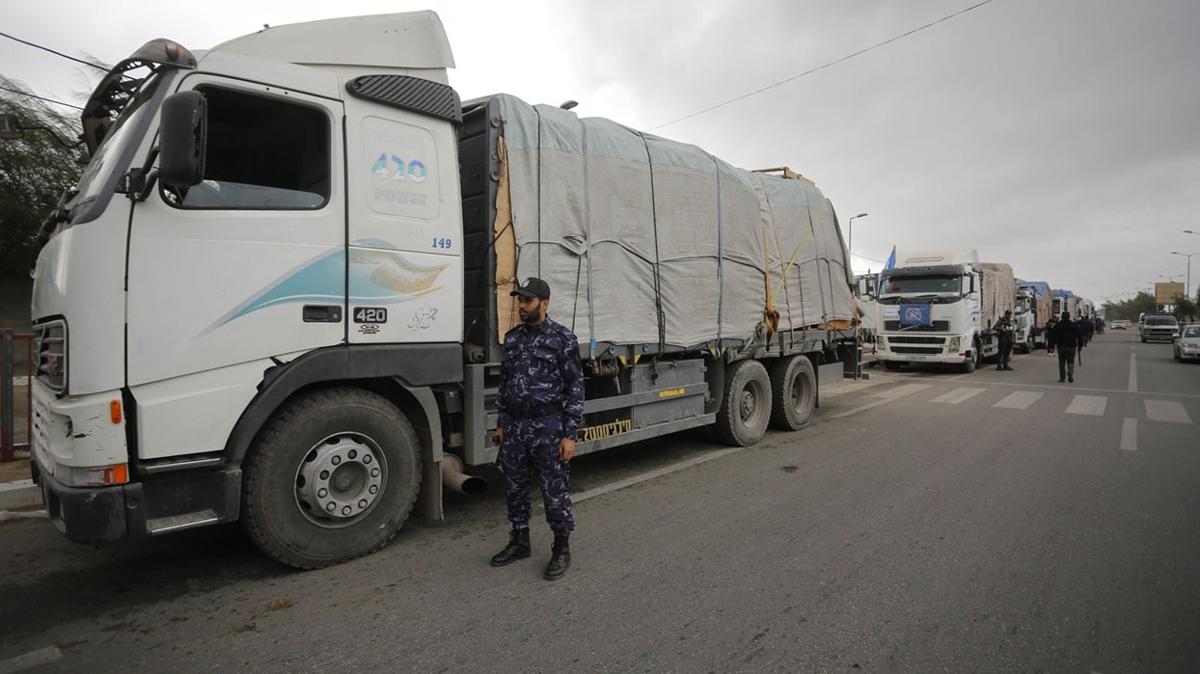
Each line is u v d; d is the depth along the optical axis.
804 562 3.90
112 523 3.02
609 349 5.36
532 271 4.74
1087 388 13.45
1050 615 3.23
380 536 3.95
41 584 3.60
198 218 3.26
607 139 5.45
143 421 3.10
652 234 5.80
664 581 3.62
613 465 6.50
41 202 12.77
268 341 3.47
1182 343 21.30
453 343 4.29
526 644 2.93
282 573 3.72
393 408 4.00
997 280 20.78
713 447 7.38
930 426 8.77
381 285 3.91
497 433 3.98
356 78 3.81
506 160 4.61
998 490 5.49
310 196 3.65
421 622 3.13
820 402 11.29
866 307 19.64
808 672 2.70
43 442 3.39
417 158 4.11
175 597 3.43
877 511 4.91
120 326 3.04
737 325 6.94
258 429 3.45
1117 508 4.99
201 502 3.30
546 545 4.20
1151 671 2.73
